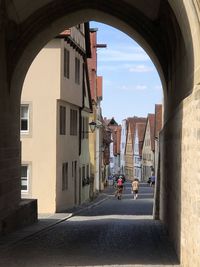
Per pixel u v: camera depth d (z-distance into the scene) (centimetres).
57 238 1780
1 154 1823
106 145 7569
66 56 3403
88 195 4681
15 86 2073
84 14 2242
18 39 2027
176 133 1504
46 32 2211
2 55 1866
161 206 2422
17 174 2086
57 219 2567
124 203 4178
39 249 1530
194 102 1046
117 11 2164
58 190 3256
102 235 1862
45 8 2091
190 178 1102
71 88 3588
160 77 2402
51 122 3225
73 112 3800
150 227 2139
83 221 2527
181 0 1179
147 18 2131
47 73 3228
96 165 5847
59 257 1390
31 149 3228
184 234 1209
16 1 1855
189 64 1252
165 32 2031
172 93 1858
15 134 2072
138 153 10925
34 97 3231
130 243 1655
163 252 1473
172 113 1780
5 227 1814
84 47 4047
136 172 11181
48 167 3216
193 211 1047
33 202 2295
